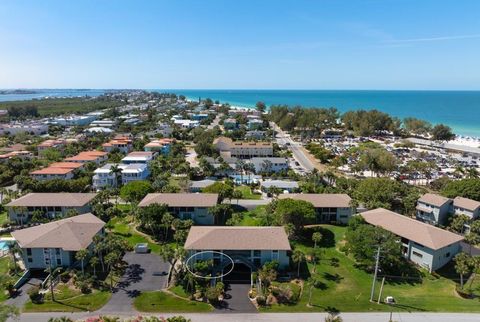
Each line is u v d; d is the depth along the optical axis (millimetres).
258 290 65562
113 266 74500
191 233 77750
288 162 172250
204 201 97938
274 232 76188
